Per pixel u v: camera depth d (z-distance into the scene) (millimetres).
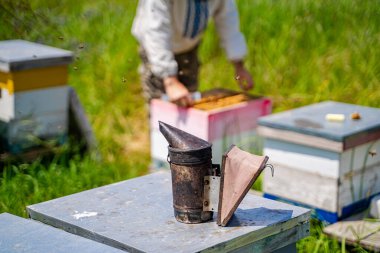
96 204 2668
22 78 4281
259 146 4559
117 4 7645
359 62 6168
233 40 4730
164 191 2803
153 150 4559
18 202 3848
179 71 4809
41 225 2438
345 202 3580
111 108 5754
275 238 2482
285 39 6555
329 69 6195
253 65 6426
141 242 2307
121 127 5516
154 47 4352
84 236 2441
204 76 6293
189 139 2480
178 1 4375
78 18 7035
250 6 7109
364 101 5547
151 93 4855
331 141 3471
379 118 3775
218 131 4254
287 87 6129
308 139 3559
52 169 4277
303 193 3664
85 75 6301
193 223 2465
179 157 2428
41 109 4434
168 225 2453
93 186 4180
